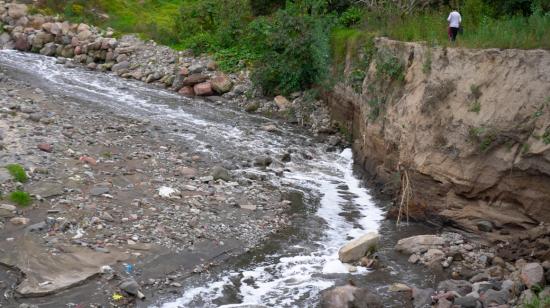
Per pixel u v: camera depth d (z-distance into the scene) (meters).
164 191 11.79
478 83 11.03
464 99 11.26
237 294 8.80
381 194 13.49
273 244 10.57
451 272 9.62
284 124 19.27
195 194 12.09
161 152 14.45
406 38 14.97
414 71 13.33
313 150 16.66
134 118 17.41
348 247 10.06
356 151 16.06
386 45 15.41
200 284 8.98
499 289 8.62
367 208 12.74
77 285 8.45
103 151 13.67
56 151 12.96
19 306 7.82
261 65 21.88
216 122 18.52
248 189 12.99
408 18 17.41
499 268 9.40
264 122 19.22
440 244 10.45
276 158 15.52
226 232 10.69
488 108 10.68
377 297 8.52
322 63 19.83
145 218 10.60
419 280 9.39
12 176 11.03
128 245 9.62
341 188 13.97
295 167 15.16
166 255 9.55
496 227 10.53
